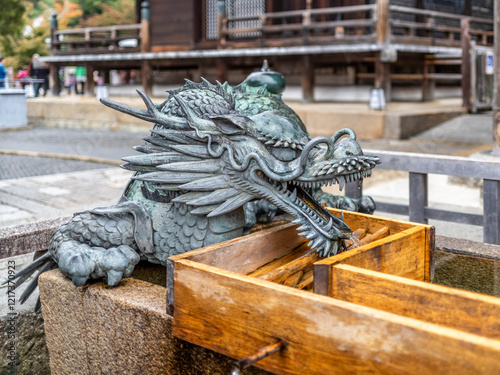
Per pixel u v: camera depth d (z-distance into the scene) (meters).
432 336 1.14
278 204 1.86
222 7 14.16
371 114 10.53
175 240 1.99
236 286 1.45
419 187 3.20
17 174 7.86
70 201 5.79
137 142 11.60
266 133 1.84
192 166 1.87
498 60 6.04
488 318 1.37
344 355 1.26
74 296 1.91
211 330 1.52
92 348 1.89
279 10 14.95
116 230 1.94
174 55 14.95
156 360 1.71
